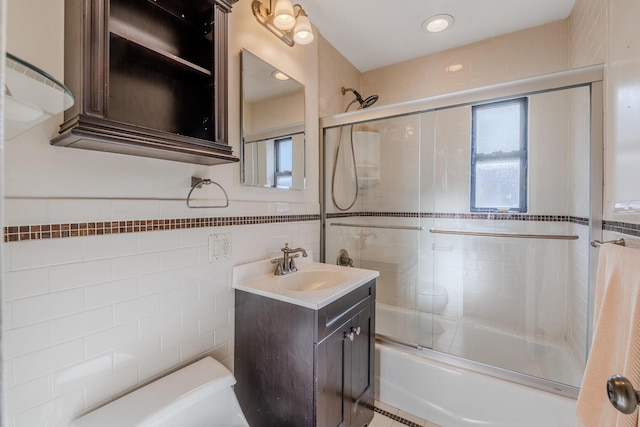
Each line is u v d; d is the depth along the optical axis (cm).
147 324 108
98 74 78
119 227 100
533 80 152
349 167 238
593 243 123
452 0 178
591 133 135
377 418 160
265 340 129
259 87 158
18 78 55
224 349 136
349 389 137
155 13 108
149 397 99
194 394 102
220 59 113
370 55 243
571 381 153
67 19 84
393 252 247
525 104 202
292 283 153
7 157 78
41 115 66
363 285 148
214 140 111
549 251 198
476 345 203
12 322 79
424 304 235
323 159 214
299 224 190
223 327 136
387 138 246
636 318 71
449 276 231
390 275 247
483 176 219
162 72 108
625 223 110
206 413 106
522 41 208
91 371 94
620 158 115
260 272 152
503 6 183
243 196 149
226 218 138
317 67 210
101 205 96
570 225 186
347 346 134
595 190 134
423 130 233
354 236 247
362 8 185
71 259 89
